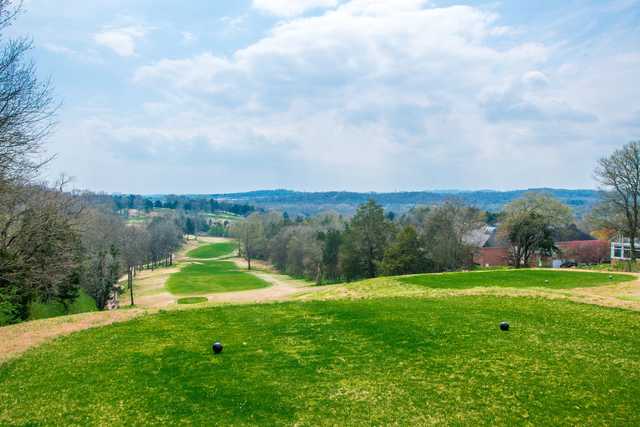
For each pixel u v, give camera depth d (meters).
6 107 19.50
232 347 18.75
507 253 89.88
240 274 119.12
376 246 84.69
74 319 23.66
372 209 85.50
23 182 25.27
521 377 14.99
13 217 28.19
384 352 17.75
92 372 16.25
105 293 60.97
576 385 14.28
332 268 102.25
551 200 77.31
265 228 151.62
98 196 125.12
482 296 27.73
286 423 12.51
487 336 19.30
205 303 27.67
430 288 39.47
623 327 20.22
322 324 21.91
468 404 13.30
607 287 38.84
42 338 20.30
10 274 26.84
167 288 92.00
